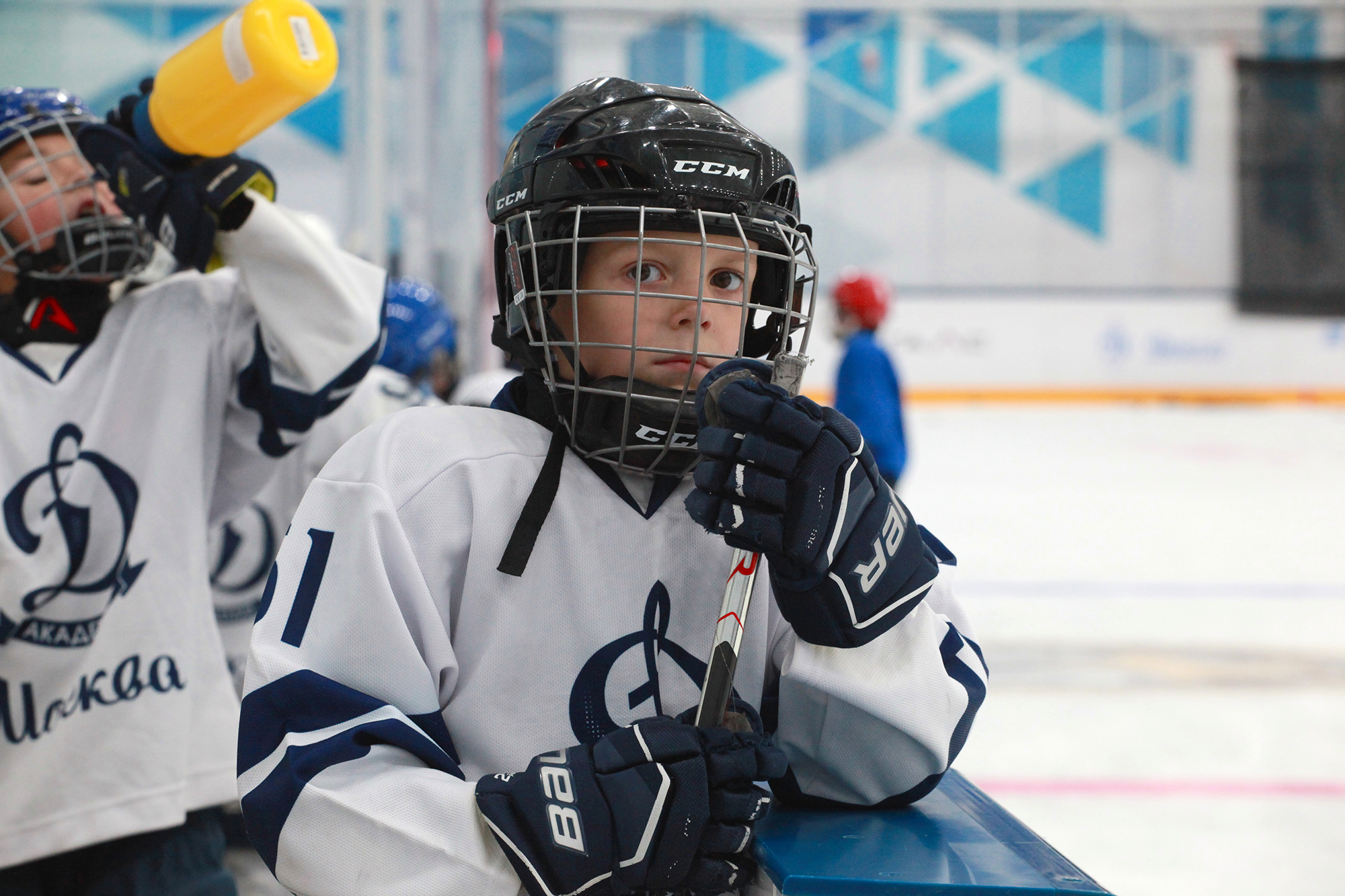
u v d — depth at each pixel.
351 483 1.55
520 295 1.58
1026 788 4.66
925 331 24.09
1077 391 24.02
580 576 1.56
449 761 1.47
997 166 24.88
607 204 1.52
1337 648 6.84
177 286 2.62
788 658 1.51
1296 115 24.45
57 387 2.47
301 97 2.14
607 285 1.56
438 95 6.80
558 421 1.62
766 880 1.46
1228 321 24.06
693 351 1.49
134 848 2.53
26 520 2.42
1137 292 24.22
